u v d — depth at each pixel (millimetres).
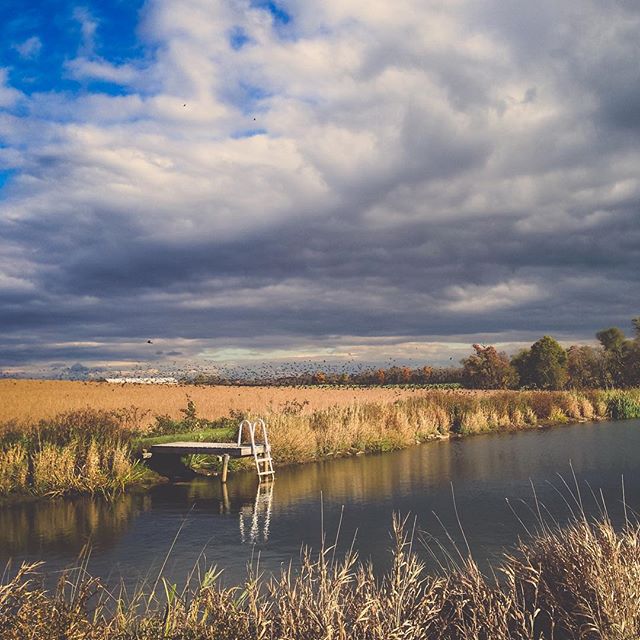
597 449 25953
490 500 15812
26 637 5016
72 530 13414
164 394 44781
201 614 6531
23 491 17219
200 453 19594
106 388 52531
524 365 70625
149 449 20406
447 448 27828
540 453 25047
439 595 6262
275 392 48875
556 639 5754
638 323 69875
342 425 27188
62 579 6156
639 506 14453
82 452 18656
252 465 22219
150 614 6688
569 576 6156
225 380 69250
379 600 5676
